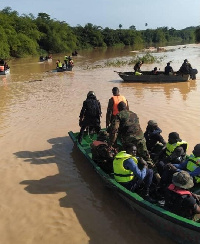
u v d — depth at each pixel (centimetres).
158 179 620
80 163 831
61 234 556
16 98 1691
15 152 916
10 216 612
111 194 675
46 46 6762
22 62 4341
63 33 7419
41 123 1177
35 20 7069
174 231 500
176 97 1512
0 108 1466
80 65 3478
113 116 850
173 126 1054
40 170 800
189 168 582
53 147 941
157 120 1130
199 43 7988
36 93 1809
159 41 12312
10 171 798
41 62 4203
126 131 676
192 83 1900
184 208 492
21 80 2408
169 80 1972
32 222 592
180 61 3241
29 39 5700
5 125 1177
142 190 595
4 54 4775
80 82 2162
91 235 551
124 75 2056
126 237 541
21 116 1296
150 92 1672
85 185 721
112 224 577
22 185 727
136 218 588
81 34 8756
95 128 881
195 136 952
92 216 605
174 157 635
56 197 675
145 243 522
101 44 8919
